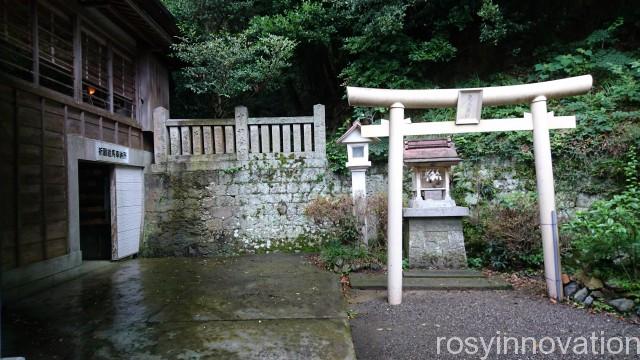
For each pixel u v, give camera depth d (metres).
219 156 7.07
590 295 3.88
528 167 6.61
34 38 4.58
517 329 3.40
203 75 7.43
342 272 5.43
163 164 7.10
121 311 3.85
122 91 6.74
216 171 7.05
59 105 5.02
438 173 5.47
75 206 5.30
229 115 9.34
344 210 5.85
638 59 7.04
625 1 7.69
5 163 4.11
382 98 4.24
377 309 4.04
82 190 7.00
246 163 7.07
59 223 4.99
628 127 6.15
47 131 4.78
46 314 3.76
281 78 8.77
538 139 4.26
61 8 5.12
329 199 6.29
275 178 7.08
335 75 9.81
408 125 4.34
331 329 3.39
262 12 9.21
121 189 6.41
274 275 5.31
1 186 4.05
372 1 7.54
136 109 7.18
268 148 7.15
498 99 4.33
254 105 10.30
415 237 5.45
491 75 8.25
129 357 2.85
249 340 3.15
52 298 4.29
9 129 4.17
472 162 6.79
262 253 6.95
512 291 4.46
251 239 7.00
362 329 3.53
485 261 5.44
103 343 3.09
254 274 5.39
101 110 5.87
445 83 8.70
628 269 3.77
